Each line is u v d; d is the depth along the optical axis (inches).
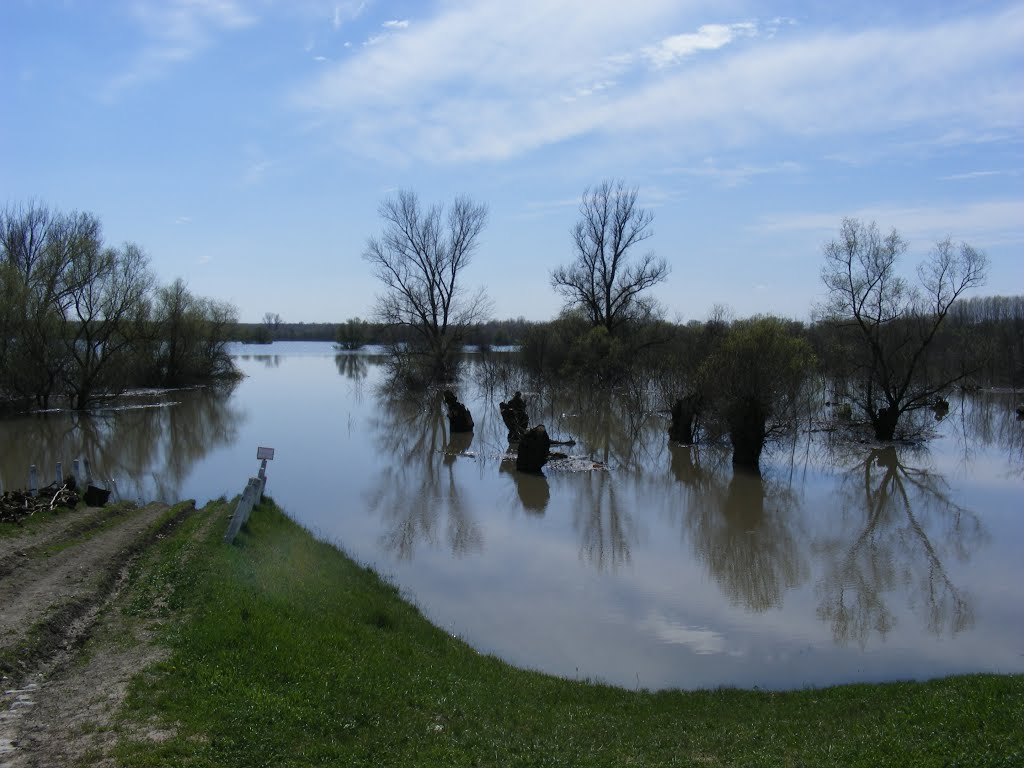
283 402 2023.9
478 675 416.5
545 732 338.0
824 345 1808.6
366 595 521.7
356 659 376.5
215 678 317.4
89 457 1170.6
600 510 877.2
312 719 297.9
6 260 1771.7
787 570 663.1
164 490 913.5
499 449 1300.4
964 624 543.2
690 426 1349.7
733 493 985.5
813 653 489.7
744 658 481.4
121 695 298.5
